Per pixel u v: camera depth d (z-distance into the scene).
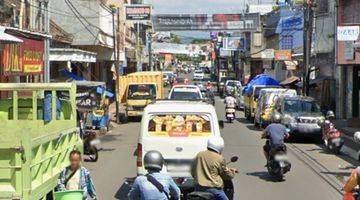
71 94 11.73
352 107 35.47
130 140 26.08
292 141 26.30
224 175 10.17
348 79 36.22
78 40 41.31
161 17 61.62
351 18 34.09
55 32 36.16
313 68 44.12
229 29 61.66
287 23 57.56
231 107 35.78
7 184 7.96
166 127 13.18
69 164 9.91
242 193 14.29
